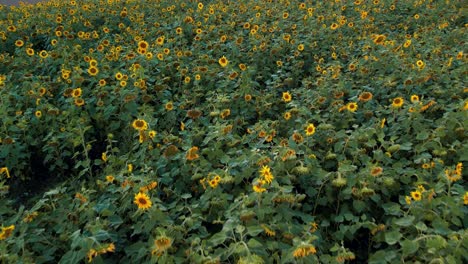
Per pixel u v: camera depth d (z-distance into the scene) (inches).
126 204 134.0
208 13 403.9
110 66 270.4
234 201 126.6
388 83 218.2
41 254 125.1
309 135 161.9
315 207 139.0
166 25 365.4
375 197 132.1
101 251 108.6
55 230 130.4
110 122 214.4
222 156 158.4
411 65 234.5
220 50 300.7
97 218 121.8
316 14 389.4
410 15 390.3
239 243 103.1
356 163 155.9
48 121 209.8
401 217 126.6
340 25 339.3
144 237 126.1
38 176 207.6
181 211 136.0
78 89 209.8
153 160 165.9
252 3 442.6
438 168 144.9
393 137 160.1
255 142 172.4
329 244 127.3
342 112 194.9
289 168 141.7
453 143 155.5
